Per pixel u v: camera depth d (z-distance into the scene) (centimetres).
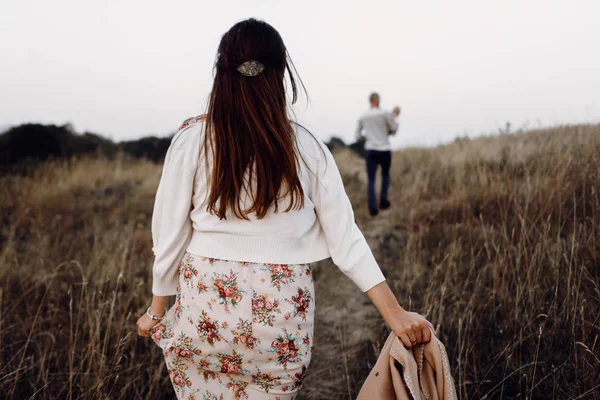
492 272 279
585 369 190
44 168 858
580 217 303
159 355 254
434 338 126
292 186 121
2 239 469
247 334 121
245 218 123
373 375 129
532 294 237
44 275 336
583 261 244
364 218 577
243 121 121
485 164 486
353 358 254
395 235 446
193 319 126
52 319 276
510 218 346
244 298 122
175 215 129
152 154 1420
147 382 231
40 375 227
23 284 333
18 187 680
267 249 123
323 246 132
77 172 831
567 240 281
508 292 256
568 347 210
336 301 335
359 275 127
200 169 127
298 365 125
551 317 229
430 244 377
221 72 126
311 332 130
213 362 127
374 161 609
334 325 298
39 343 260
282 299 122
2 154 1005
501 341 229
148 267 382
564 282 245
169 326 135
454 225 378
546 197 330
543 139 479
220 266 123
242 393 128
